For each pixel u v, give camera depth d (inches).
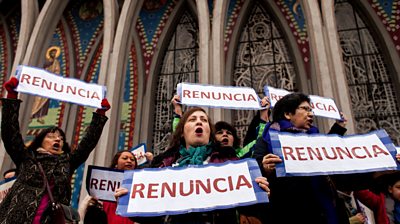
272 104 167.2
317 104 168.2
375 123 301.0
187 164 87.9
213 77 233.8
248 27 367.9
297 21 350.9
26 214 97.5
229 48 350.3
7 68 387.5
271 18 367.6
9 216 97.3
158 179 81.8
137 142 322.3
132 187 80.8
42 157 110.8
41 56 275.3
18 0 408.8
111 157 226.2
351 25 347.9
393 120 299.3
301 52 335.0
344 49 337.7
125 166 146.8
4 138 109.0
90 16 402.3
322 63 219.8
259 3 375.9
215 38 248.5
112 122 233.1
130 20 272.7
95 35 388.8
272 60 344.8
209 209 75.1
